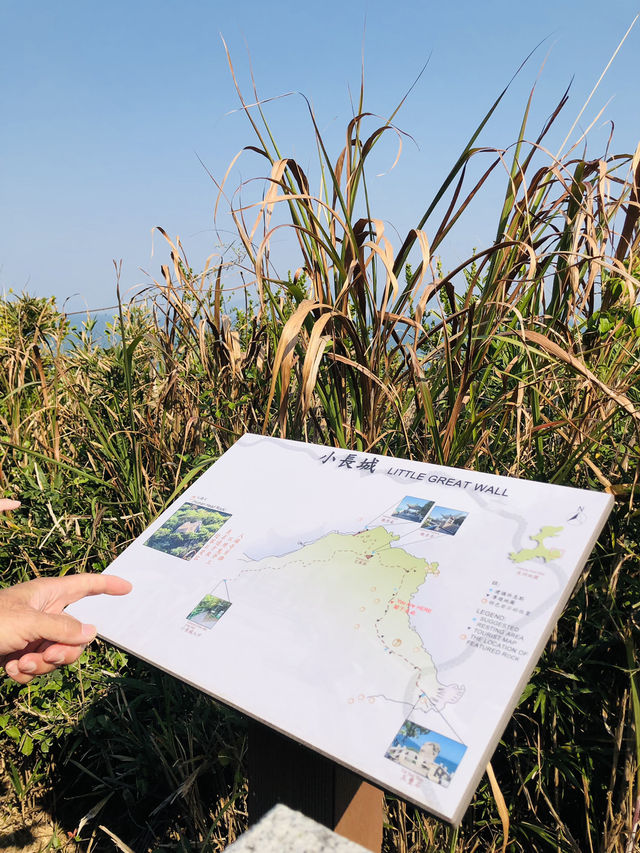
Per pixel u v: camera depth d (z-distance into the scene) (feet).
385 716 3.00
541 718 5.31
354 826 3.81
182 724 6.23
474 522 3.72
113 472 7.80
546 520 3.56
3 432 9.14
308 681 3.27
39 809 6.87
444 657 3.11
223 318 7.38
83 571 7.25
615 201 6.08
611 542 5.50
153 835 6.24
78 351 9.48
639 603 4.99
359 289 6.08
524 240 5.89
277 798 3.84
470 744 2.78
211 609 3.89
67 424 9.18
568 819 5.39
